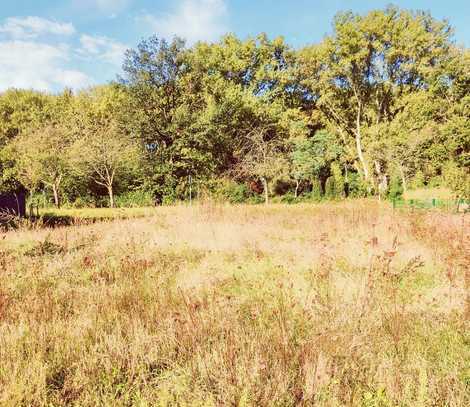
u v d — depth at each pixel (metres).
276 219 13.00
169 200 32.31
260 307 4.56
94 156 30.91
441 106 31.39
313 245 8.21
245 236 9.74
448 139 22.52
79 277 6.49
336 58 36.84
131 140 33.56
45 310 4.60
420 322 4.15
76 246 8.86
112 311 4.56
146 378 3.21
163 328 3.97
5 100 41.41
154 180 33.44
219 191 31.19
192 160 34.56
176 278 6.27
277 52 43.09
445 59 33.59
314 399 2.82
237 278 6.21
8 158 32.47
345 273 5.96
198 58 38.84
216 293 5.04
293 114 38.56
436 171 31.23
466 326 4.00
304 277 5.89
